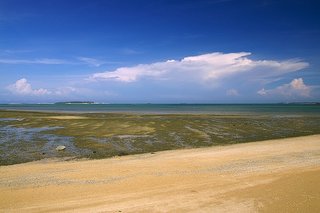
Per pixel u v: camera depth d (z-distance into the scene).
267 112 93.50
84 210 10.14
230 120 54.41
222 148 25.09
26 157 22.53
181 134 35.22
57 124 47.31
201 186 12.33
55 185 13.47
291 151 22.20
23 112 83.19
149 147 26.91
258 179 12.88
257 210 9.44
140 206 10.30
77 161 20.98
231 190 11.49
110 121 51.84
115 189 12.54
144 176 14.65
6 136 33.88
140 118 59.62
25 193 12.30
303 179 12.21
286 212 9.16
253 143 27.91
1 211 10.26
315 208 9.30
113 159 21.06
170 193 11.58
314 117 64.12
